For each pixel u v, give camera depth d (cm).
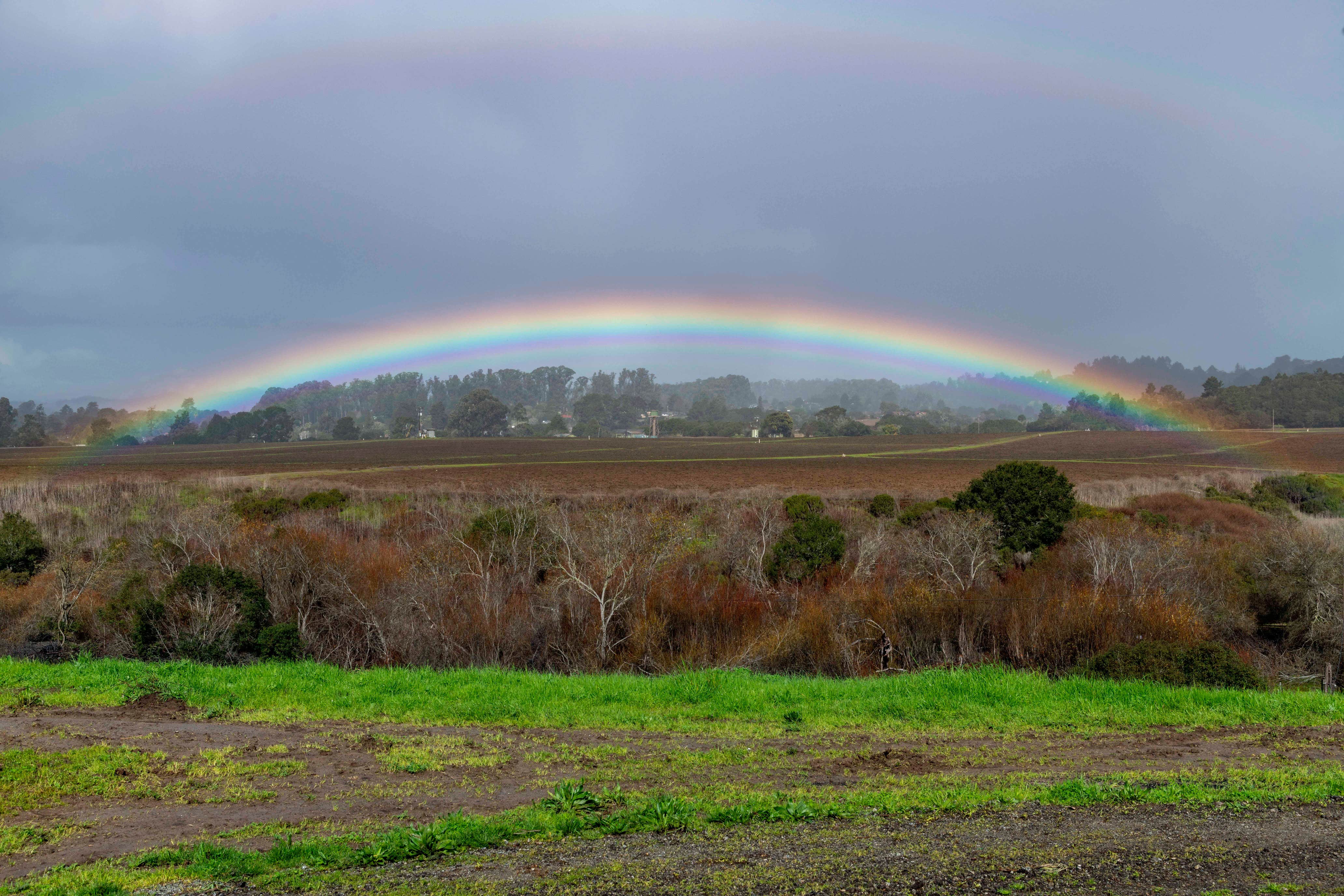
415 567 2620
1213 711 1222
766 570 2962
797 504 4306
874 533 3294
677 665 2203
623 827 752
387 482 7719
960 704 1283
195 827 791
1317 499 5681
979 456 12025
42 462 11894
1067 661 2070
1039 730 1144
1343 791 831
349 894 625
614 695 1358
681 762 998
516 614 2397
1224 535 3831
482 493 6119
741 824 763
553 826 758
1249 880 627
